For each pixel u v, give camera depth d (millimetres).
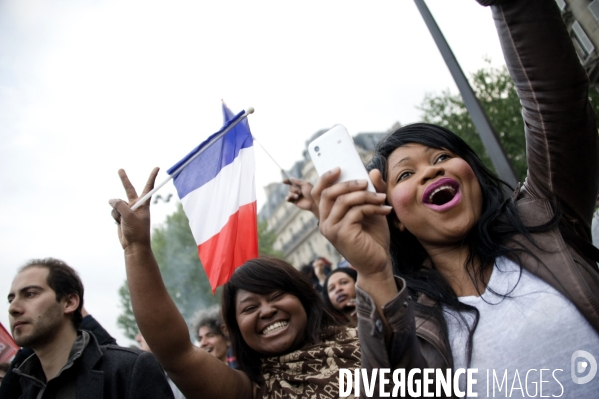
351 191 1318
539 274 1522
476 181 1696
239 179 2508
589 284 1498
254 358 2443
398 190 1688
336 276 4312
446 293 1617
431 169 1642
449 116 12164
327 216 1353
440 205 1643
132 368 2463
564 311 1447
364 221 1370
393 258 1872
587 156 1659
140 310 2045
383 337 1311
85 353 2527
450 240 1661
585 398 1385
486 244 1616
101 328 3393
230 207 2475
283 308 2365
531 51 1628
